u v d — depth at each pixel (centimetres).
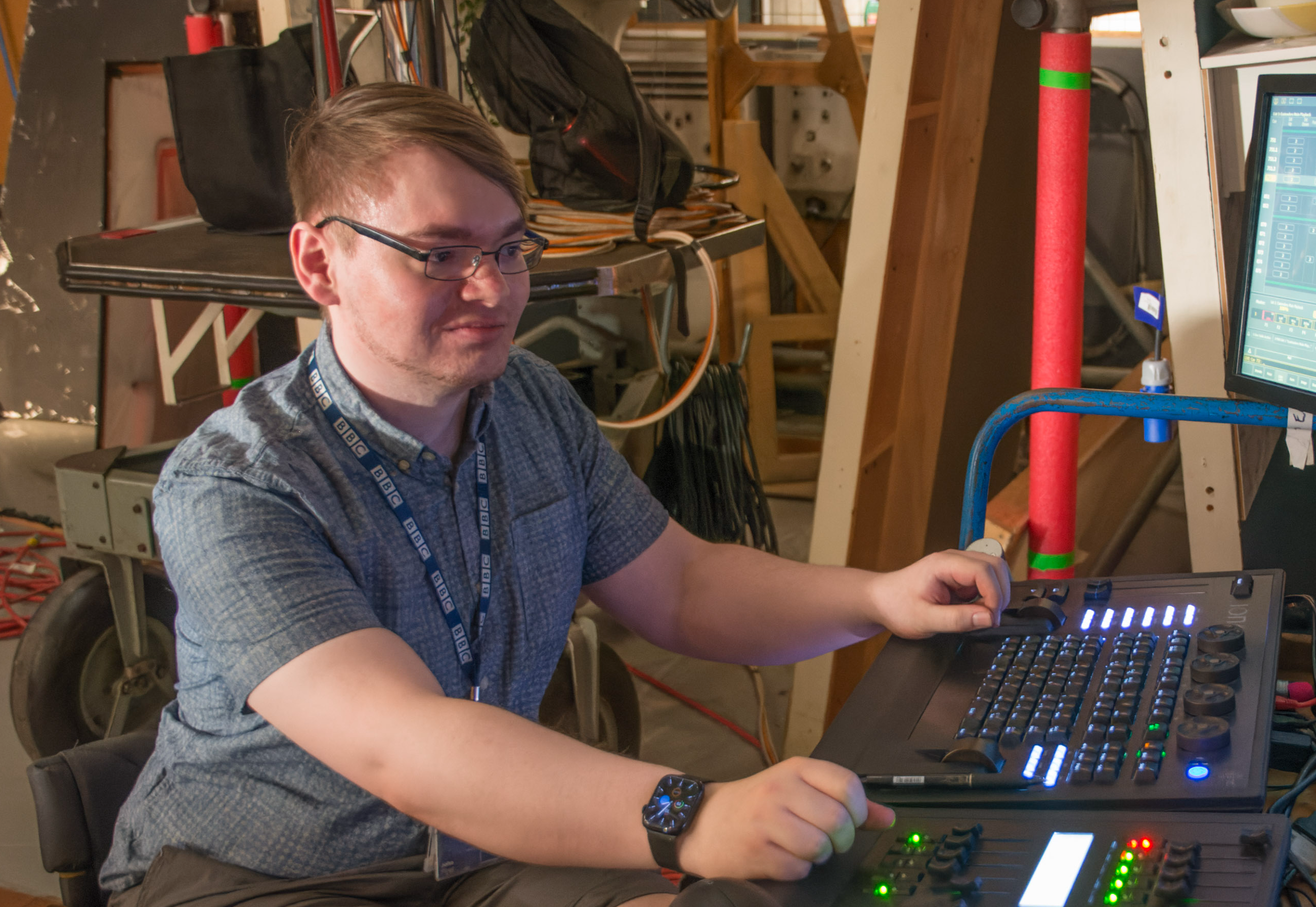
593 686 190
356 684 91
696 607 125
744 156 343
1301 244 105
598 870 109
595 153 209
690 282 356
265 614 94
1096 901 66
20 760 238
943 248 226
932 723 92
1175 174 138
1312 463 136
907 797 83
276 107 212
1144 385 127
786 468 366
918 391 228
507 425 120
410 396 107
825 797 74
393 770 88
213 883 109
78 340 334
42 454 341
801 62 337
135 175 326
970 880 70
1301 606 109
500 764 85
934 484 251
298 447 105
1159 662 94
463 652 114
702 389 245
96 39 326
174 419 329
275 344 307
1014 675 95
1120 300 341
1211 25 134
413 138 96
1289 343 107
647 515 130
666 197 217
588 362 358
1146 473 254
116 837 120
